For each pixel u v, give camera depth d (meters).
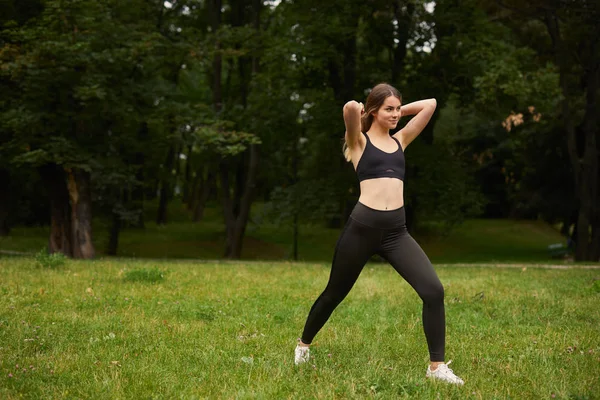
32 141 17.45
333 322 6.18
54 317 6.06
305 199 21.17
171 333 5.46
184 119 18.64
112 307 6.81
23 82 16.88
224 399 3.60
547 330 5.74
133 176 19.27
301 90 22.52
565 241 35.03
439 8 19.22
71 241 18.91
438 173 20.16
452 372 4.11
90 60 17.12
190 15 27.38
